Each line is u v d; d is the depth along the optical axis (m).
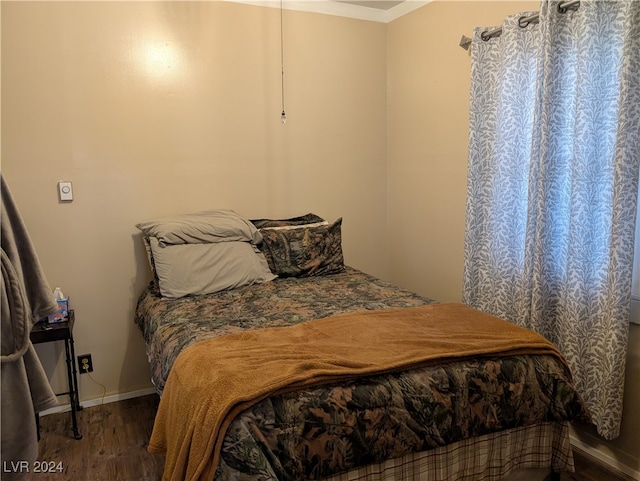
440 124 3.02
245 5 2.93
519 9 2.44
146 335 2.24
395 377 1.45
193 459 1.25
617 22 1.91
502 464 1.66
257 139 3.06
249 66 2.98
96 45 2.58
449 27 2.88
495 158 2.47
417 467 1.51
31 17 2.43
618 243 1.89
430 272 3.21
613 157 1.95
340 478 1.39
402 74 3.30
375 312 2.00
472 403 1.51
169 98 2.78
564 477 2.05
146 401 2.78
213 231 2.61
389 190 3.54
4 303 1.18
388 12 3.38
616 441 2.11
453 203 2.97
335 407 1.33
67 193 2.58
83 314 2.69
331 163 3.33
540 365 1.64
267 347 1.59
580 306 2.06
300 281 2.68
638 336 2.00
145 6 2.67
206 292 2.43
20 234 1.28
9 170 2.46
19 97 2.44
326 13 3.19
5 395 1.19
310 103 3.21
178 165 2.85
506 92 2.37
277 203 3.17
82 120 2.59
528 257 2.24
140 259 2.79
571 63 2.10
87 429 2.45
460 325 1.82
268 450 1.23
